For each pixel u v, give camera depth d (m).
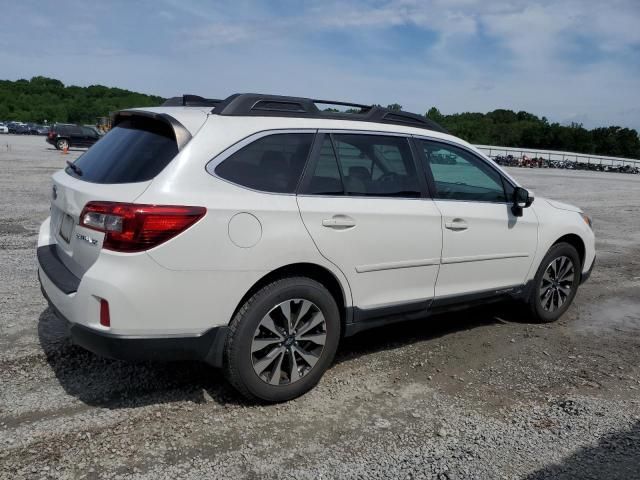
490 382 4.02
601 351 4.75
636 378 4.19
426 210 4.10
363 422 3.35
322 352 3.64
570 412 3.60
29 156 25.94
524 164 48.16
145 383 3.67
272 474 2.79
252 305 3.28
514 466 2.97
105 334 2.95
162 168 3.11
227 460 2.89
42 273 3.61
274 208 3.31
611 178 36.41
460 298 4.48
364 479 2.80
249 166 3.35
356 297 3.78
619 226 12.60
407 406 3.59
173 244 2.98
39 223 9.14
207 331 3.17
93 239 3.06
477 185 4.62
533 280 5.16
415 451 3.07
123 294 2.91
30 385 3.56
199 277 3.08
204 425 3.21
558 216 5.28
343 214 3.61
